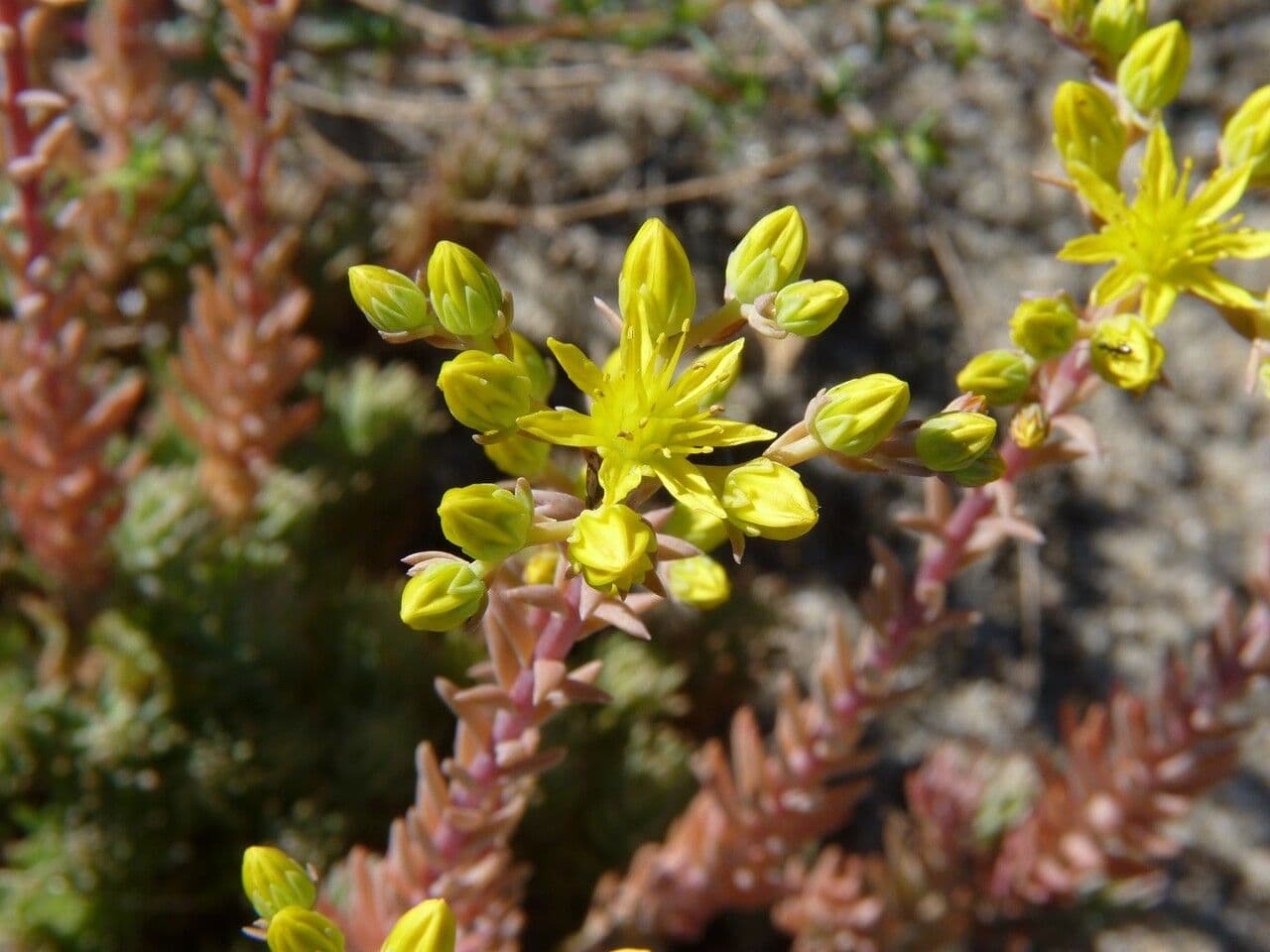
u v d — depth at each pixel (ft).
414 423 0.61
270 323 0.51
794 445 0.26
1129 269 0.31
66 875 0.50
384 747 0.53
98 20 0.57
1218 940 0.63
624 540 0.23
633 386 0.26
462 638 0.56
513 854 0.55
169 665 0.53
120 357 0.64
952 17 0.59
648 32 0.63
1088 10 0.33
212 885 0.53
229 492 0.55
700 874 0.48
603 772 0.56
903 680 0.64
